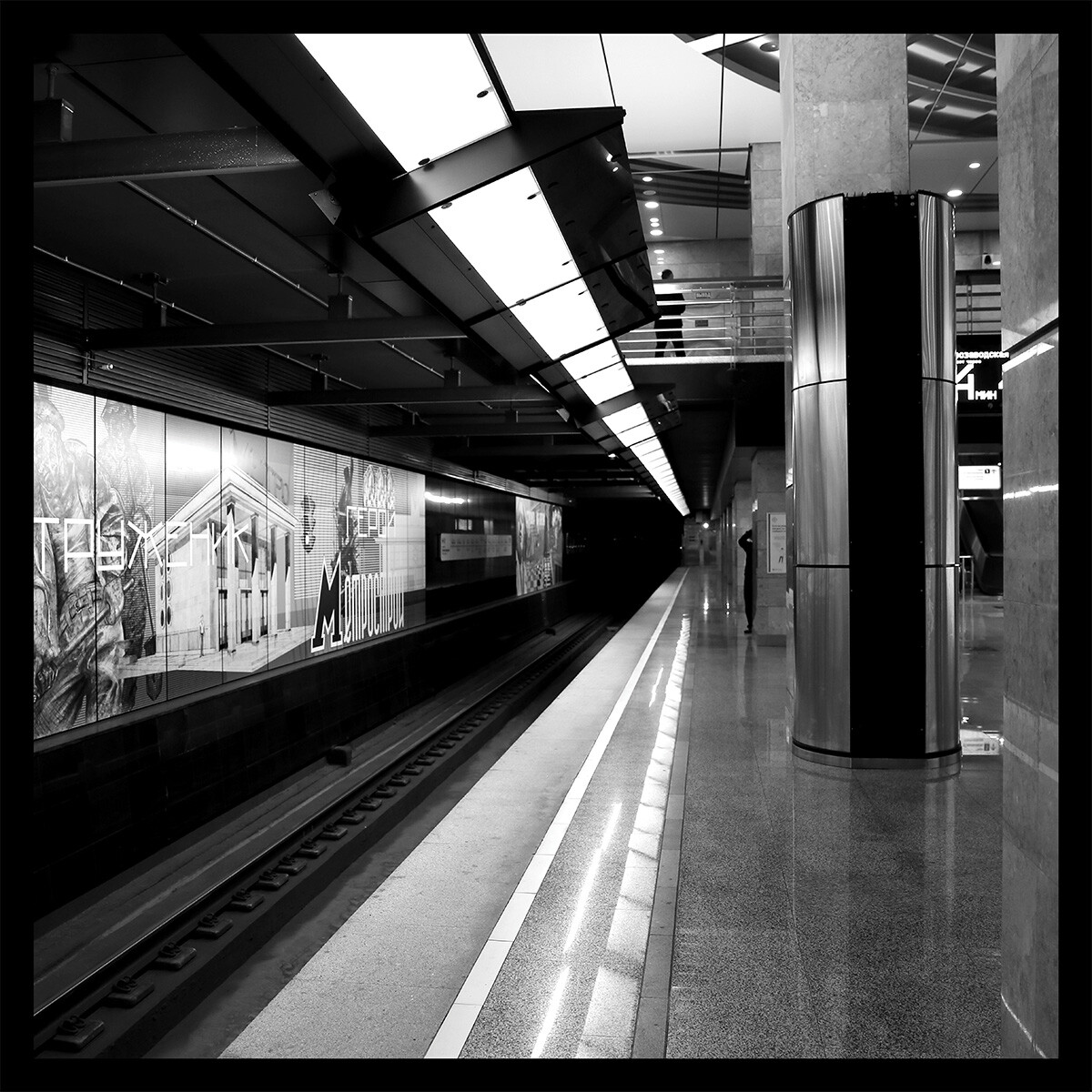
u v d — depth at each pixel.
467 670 20.78
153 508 8.94
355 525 14.48
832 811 5.36
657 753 6.91
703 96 14.66
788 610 7.20
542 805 6.04
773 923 3.75
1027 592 2.21
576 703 9.67
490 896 4.49
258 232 6.52
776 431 12.16
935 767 6.29
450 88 3.19
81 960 6.18
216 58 2.71
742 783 6.01
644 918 3.80
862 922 3.74
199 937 5.30
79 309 7.59
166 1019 4.55
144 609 8.78
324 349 10.62
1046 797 2.09
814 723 6.55
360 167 3.62
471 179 3.66
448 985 3.55
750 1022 2.94
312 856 6.89
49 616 7.44
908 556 6.31
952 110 15.56
